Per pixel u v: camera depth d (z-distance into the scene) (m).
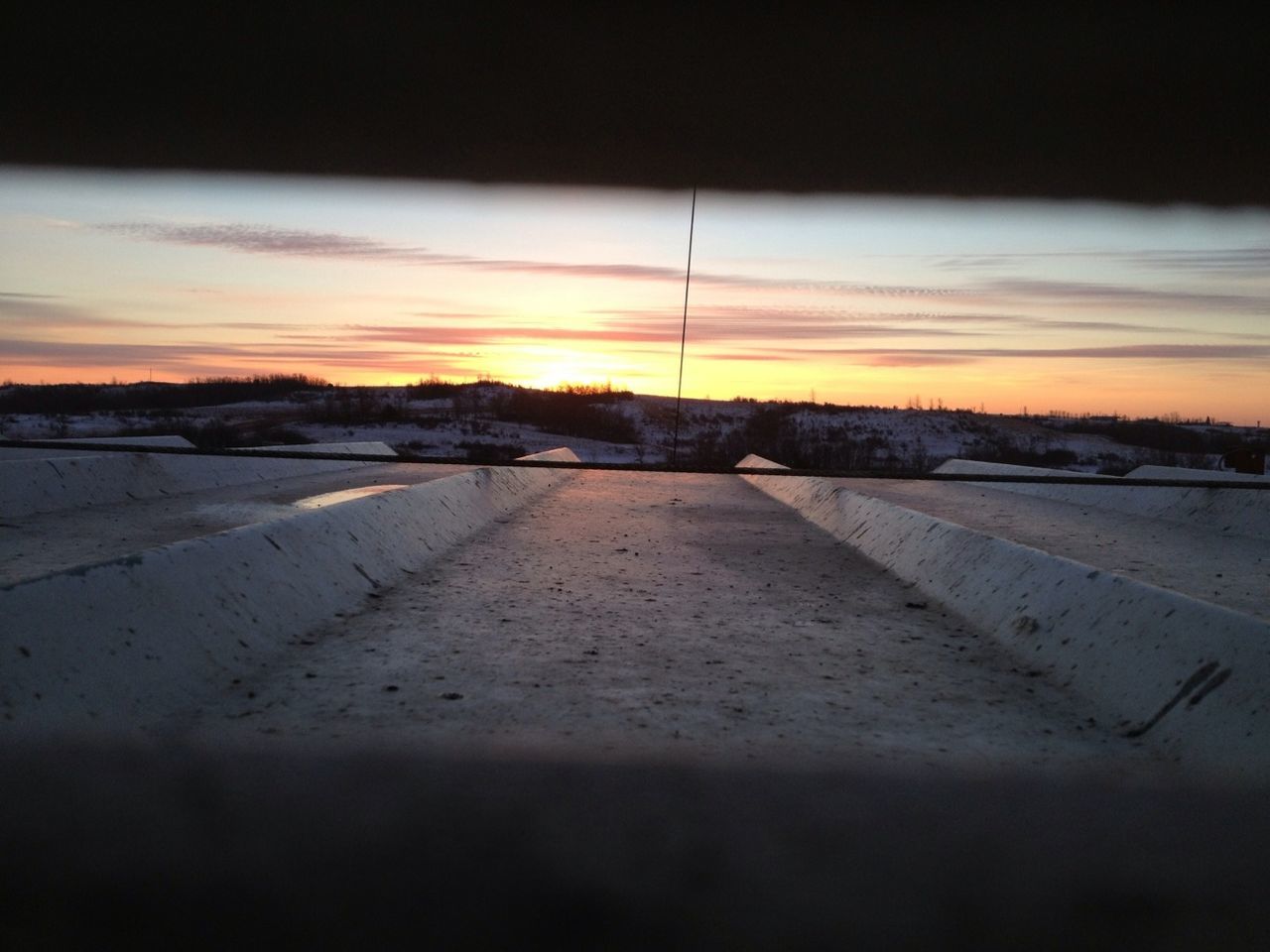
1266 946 1.44
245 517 7.20
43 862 1.55
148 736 2.55
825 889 1.61
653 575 5.72
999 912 1.49
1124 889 1.60
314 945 1.41
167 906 1.45
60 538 5.89
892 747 2.72
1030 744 2.82
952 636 4.44
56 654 2.76
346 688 3.21
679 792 2.07
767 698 3.24
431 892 1.50
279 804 1.86
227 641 3.50
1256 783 2.24
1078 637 3.82
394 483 10.44
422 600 4.79
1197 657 3.12
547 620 4.39
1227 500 8.42
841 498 8.99
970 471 13.95
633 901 1.48
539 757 2.42
